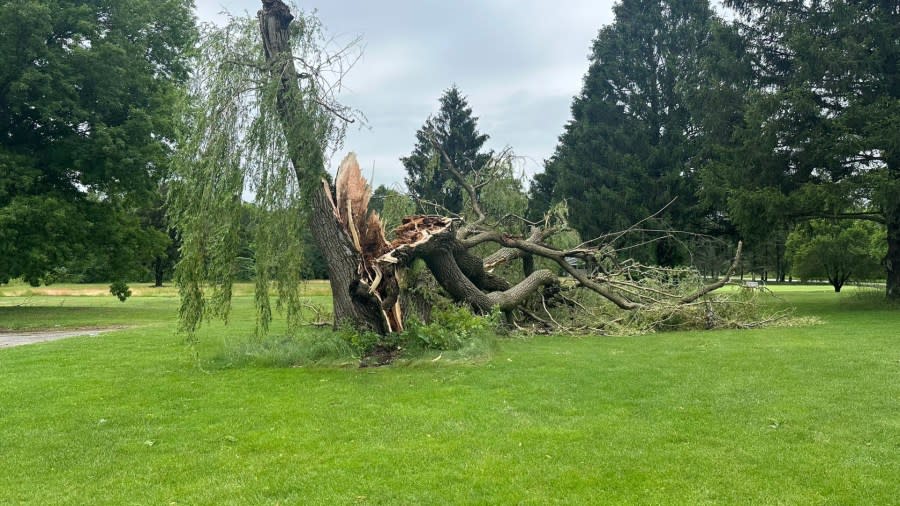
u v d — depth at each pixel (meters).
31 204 18.84
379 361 9.02
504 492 3.97
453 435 5.24
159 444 5.14
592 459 4.59
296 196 9.09
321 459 4.67
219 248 8.79
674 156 28.44
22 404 6.59
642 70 30.02
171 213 8.80
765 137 19.23
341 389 7.16
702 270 28.23
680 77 28.73
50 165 21.09
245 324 16.36
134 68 21.48
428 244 10.90
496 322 11.16
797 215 19.88
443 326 10.04
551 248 14.20
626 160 28.91
